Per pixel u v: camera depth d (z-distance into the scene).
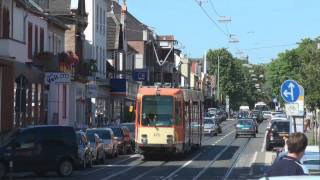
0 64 41.44
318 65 45.12
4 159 28.41
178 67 128.62
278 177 8.05
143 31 99.00
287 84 24.69
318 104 44.66
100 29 74.19
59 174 29.12
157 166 34.62
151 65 103.69
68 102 59.25
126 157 42.56
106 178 27.78
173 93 38.88
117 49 82.69
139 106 39.12
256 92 198.12
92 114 68.56
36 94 49.66
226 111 148.12
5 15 42.75
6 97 42.75
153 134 38.59
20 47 45.06
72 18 62.22
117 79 76.69
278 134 46.28
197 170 31.89
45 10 59.34
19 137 28.88
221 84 168.00
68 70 54.84
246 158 40.41
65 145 29.34
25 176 29.75
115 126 47.19
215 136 73.38
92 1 70.25
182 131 39.44
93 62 65.50
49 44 55.03
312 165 14.26
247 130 69.81
